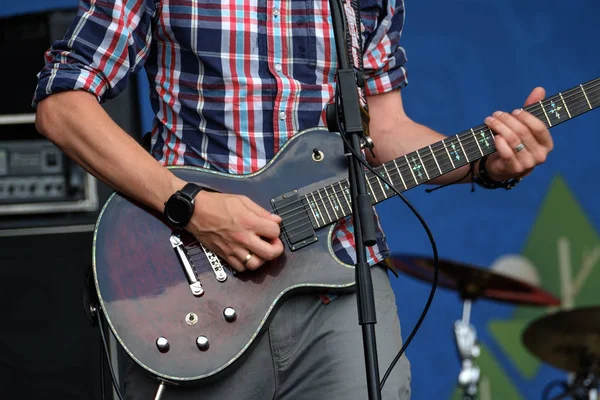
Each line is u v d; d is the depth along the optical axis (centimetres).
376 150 535
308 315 457
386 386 445
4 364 615
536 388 976
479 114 999
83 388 611
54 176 672
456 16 1002
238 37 470
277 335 456
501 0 1005
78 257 624
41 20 671
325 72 481
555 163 1009
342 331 454
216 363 439
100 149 450
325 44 479
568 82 1010
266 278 452
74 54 461
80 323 617
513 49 1005
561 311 845
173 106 478
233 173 469
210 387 453
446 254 988
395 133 532
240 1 472
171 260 455
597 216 1005
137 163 450
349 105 404
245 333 444
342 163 472
